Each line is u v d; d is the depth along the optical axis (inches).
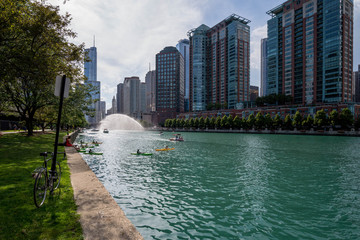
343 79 4581.7
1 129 2448.3
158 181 738.2
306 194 619.5
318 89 4921.3
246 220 450.3
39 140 1300.4
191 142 2381.9
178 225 420.5
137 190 634.2
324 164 1069.1
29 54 693.3
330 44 4680.1
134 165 1026.7
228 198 578.2
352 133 2925.7
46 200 300.5
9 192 327.0
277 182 741.3
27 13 718.5
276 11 5861.2
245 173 871.7
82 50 899.4
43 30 721.6
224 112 5900.6
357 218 468.1
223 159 1224.2
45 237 205.3
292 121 3905.0
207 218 454.6
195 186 682.8
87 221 245.3
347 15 4704.7
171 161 1146.7
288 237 387.5
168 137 3376.0
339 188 676.1
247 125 4537.4
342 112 3235.7
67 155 781.9
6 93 1198.3
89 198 321.1
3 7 619.5
